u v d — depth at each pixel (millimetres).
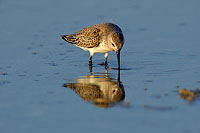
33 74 16562
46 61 18844
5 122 11352
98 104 12859
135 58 19500
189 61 18422
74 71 17281
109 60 19500
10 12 28203
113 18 26609
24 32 23891
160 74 16297
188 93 13258
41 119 11547
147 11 28281
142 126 10875
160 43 21703
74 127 10938
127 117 11562
